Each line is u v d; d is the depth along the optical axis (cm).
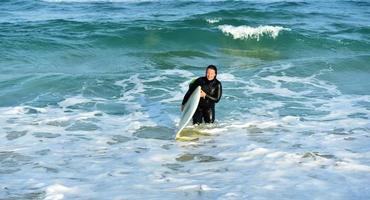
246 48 6384
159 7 10362
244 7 10069
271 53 6075
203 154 2598
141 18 8194
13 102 3694
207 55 5819
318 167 2339
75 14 9150
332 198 1953
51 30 6569
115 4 11012
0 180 2197
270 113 3494
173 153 2627
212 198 1967
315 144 2750
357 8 10494
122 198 1984
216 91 3109
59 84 4184
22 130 3008
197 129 3078
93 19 8069
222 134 2980
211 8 10056
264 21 8038
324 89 4259
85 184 2158
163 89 4128
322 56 5916
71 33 6419
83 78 4384
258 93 4034
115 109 3566
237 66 5166
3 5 10506
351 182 2136
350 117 3403
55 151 2644
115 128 3117
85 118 3319
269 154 2547
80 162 2472
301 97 3962
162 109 3578
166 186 2122
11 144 2745
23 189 2088
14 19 8200
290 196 1978
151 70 4878
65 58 5394
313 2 11312
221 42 6488
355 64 5197
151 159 2525
